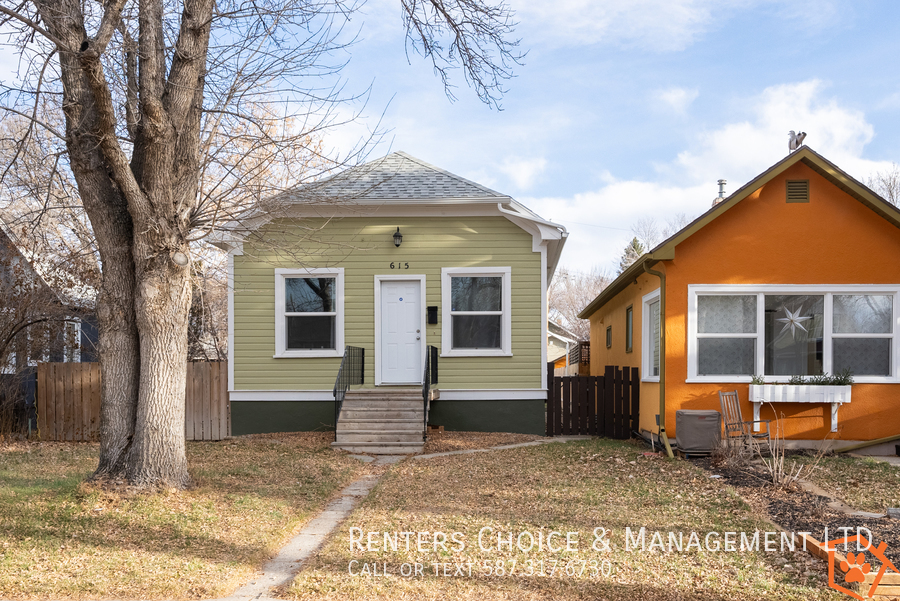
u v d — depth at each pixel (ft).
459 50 36.68
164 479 27.63
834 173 40.06
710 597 17.40
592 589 17.99
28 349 51.78
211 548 21.48
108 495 26.18
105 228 27.96
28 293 49.83
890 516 24.44
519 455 39.78
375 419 44.24
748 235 41.32
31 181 33.88
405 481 32.50
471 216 50.85
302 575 19.17
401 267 50.90
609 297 61.82
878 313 41.19
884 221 41.11
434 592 17.81
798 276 41.06
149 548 21.20
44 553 20.42
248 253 50.57
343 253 50.96
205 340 75.20
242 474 32.78
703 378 40.78
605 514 25.66
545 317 50.44
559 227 49.55
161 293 27.45
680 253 41.45
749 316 41.50
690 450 38.04
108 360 28.19
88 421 48.98
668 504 27.17
